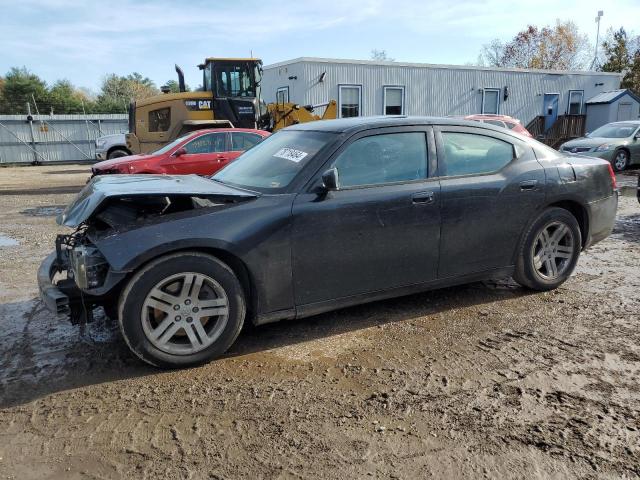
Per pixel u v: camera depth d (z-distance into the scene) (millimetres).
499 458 2561
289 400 3125
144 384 3344
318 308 3893
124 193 3430
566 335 4004
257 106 15383
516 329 4137
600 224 5145
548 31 49094
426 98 23719
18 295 5184
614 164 16000
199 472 2490
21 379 3441
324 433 2787
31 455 2641
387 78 22656
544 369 3461
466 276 4465
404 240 4059
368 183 3963
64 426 2893
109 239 3307
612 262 6055
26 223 9352
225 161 10625
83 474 2490
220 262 3506
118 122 29516
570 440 2689
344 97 22016
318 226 3734
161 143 15023
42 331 4254
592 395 3127
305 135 4293
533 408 2996
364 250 3924
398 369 3500
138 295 3322
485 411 2975
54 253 4207
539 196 4645
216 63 14836
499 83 25438
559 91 27359
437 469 2490
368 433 2783
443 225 4199
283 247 3648
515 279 4852
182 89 15594
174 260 3375
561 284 5137
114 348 3893
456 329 4156
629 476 2416
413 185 4090
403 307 4656
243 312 3646
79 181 18031
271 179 3945
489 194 4379
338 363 3604
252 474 2471
